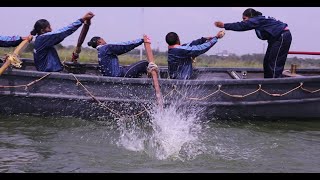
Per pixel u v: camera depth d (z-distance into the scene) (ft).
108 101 25.14
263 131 24.08
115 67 26.43
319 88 26.40
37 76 25.03
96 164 18.02
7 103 25.57
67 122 24.90
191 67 26.91
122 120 25.30
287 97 26.11
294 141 22.07
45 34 25.63
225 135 22.88
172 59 26.40
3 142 20.81
